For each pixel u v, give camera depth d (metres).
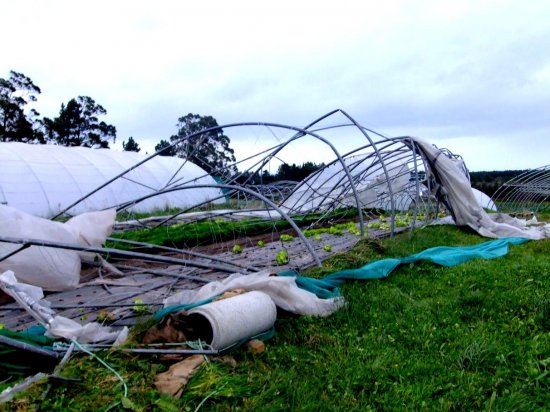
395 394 3.54
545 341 4.38
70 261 6.76
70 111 52.44
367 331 4.80
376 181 17.58
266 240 12.59
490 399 3.40
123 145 63.97
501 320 5.01
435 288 6.33
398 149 13.52
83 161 22.08
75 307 5.43
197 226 13.20
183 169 27.89
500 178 40.41
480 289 6.17
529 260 8.26
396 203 21.75
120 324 4.99
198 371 3.60
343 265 7.61
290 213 15.77
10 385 3.48
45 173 19.55
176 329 4.26
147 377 3.53
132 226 13.80
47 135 51.28
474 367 3.99
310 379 3.75
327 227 16.48
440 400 3.42
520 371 3.87
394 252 9.26
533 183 23.89
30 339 4.04
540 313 5.02
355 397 3.54
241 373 3.79
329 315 5.16
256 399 3.35
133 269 8.10
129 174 23.00
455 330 4.71
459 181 12.91
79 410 3.10
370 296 5.79
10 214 6.42
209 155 33.59
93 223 7.62
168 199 24.09
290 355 4.19
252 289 5.09
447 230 13.19
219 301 4.31
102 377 3.49
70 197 19.34
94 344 4.03
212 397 3.32
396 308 5.45
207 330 4.38
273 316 4.61
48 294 6.43
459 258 8.23
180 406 3.23
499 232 12.53
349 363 4.00
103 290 6.65
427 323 4.88
